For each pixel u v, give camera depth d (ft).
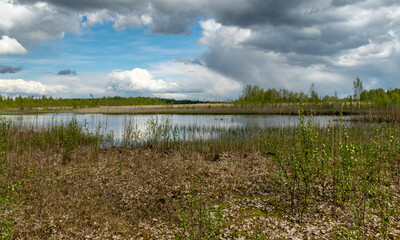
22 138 69.31
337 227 27.45
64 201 34.01
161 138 74.74
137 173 47.47
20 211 29.86
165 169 49.65
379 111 149.38
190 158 58.80
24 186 38.06
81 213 31.17
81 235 26.55
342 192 31.35
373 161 32.86
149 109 293.84
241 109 262.67
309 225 28.37
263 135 79.00
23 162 49.08
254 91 333.42
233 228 27.73
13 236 25.34
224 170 50.34
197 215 27.84
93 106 362.74
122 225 29.25
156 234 27.27
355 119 119.85
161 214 31.86
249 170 50.21
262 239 25.54
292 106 257.34
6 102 319.06
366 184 27.76
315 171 30.30
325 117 142.41
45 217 29.45
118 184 41.98
